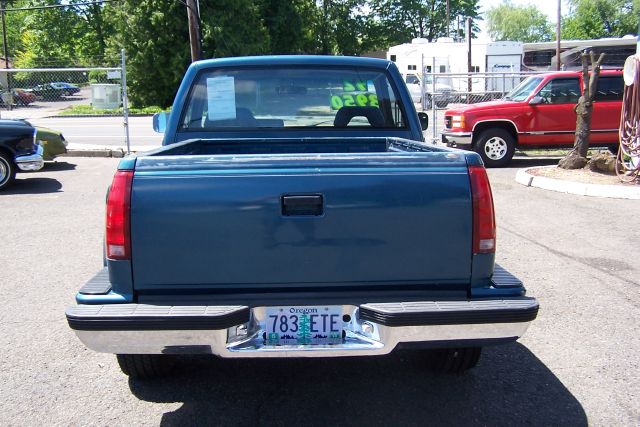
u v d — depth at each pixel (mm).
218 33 36781
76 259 6613
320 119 4766
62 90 23609
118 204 2912
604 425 3322
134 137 20406
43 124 25234
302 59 4684
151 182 2916
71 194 10594
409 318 2859
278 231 2932
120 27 37688
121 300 2963
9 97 23172
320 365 4109
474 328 2920
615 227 7773
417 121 4809
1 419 3387
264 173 2928
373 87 4770
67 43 53906
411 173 2969
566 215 8484
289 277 2965
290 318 2998
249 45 38562
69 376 3932
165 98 38719
